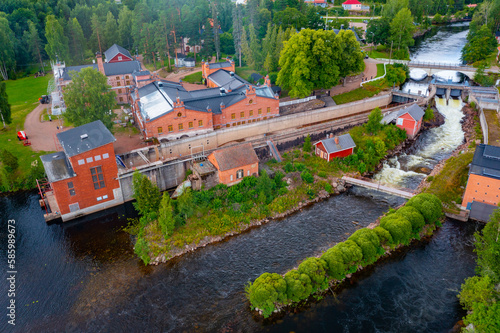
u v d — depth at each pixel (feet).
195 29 483.10
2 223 226.58
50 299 174.29
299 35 319.68
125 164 253.24
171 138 274.57
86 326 160.45
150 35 451.12
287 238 212.02
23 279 185.68
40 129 315.58
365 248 184.75
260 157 281.54
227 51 519.60
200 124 280.31
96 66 366.63
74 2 570.87
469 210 223.10
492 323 140.26
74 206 226.79
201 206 223.51
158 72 445.78
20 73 467.93
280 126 313.73
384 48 510.99
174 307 168.96
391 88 390.01
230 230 215.92
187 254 200.54
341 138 280.92
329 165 274.16
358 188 258.57
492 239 165.27
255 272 188.14
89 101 264.72
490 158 217.15
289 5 569.64
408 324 160.45
